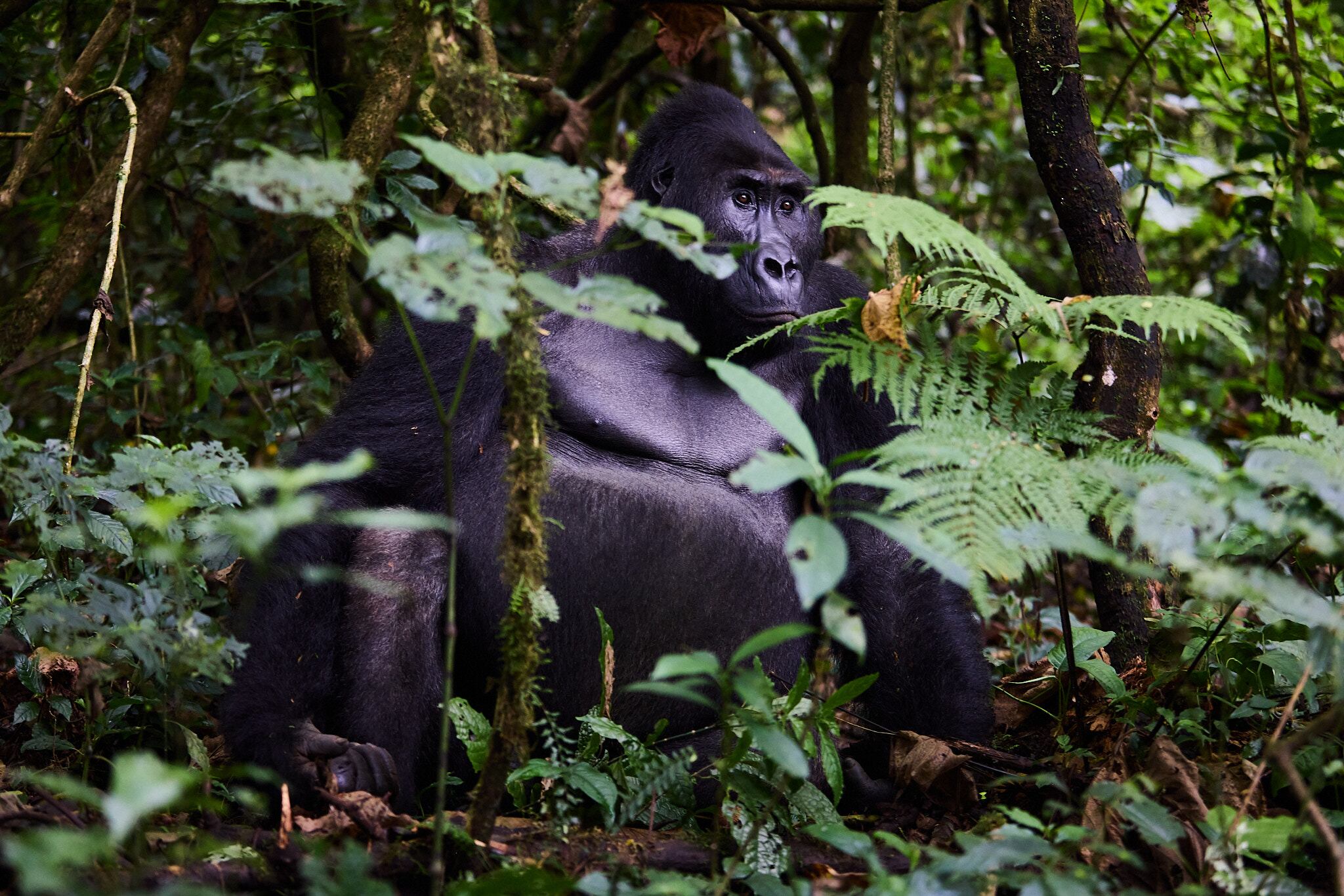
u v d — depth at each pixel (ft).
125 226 16.24
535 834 8.71
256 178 6.15
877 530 11.76
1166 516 6.91
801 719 9.21
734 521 11.45
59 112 13.26
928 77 22.43
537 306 11.78
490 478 11.12
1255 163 20.93
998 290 9.21
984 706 11.21
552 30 22.52
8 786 9.32
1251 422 17.17
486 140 7.47
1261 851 8.21
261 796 8.08
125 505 9.36
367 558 10.61
